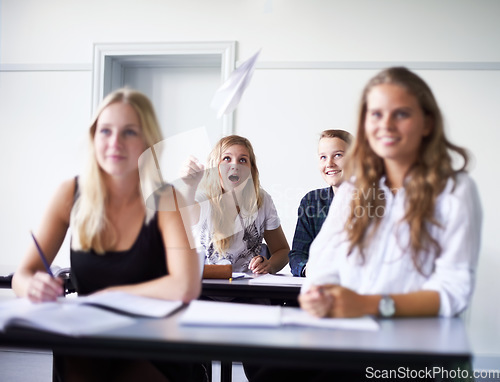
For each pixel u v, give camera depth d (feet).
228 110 6.93
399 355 2.60
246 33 12.71
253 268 7.49
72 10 13.17
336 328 3.12
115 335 2.81
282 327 3.13
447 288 3.61
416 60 12.35
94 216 4.25
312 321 3.22
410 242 3.85
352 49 12.49
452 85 12.22
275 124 12.56
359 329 3.10
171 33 12.91
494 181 12.03
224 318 3.20
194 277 4.07
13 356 11.24
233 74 6.84
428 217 3.78
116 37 13.07
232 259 7.83
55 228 4.61
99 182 4.26
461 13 12.27
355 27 12.50
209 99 13.57
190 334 2.88
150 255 4.29
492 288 11.74
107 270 4.30
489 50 12.19
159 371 3.94
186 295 3.96
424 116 3.86
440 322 3.39
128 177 4.26
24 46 13.28
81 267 4.34
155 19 12.95
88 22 13.12
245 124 12.64
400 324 3.30
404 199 3.91
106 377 3.87
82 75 13.12
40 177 13.14
